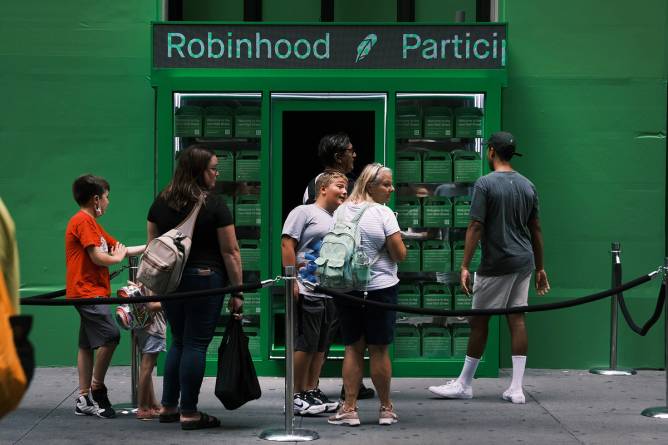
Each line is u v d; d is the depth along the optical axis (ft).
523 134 32.04
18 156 31.71
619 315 32.09
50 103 31.73
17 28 31.65
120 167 31.89
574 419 24.64
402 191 30.81
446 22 30.42
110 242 25.12
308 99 30.22
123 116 31.83
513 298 26.89
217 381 22.56
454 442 22.12
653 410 25.11
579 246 32.07
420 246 30.96
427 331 30.94
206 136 30.45
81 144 31.81
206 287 22.85
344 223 23.13
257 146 30.63
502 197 26.37
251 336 30.83
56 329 31.86
